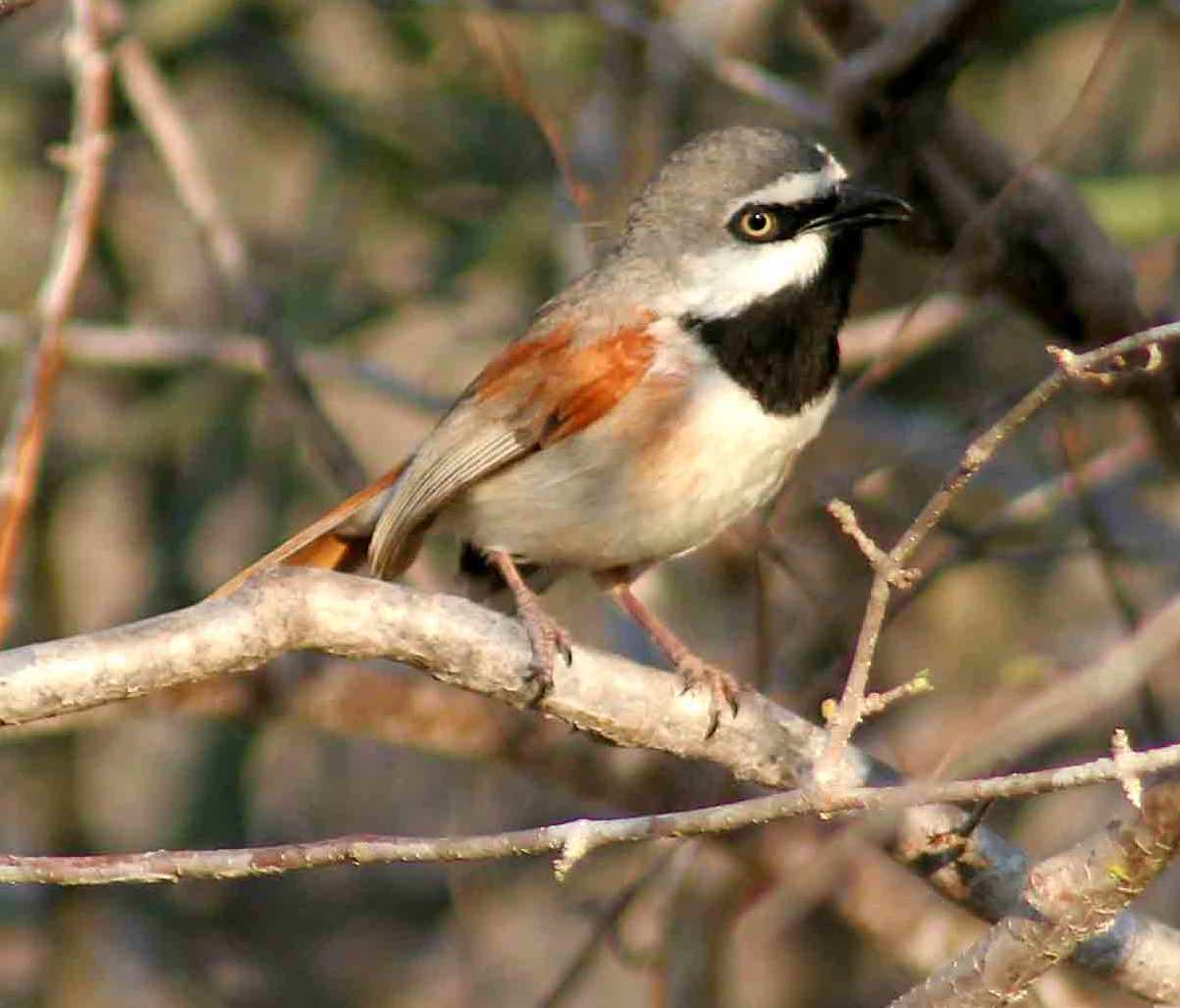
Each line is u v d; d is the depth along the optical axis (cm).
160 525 1391
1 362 1348
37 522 1359
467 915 1348
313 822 1413
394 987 1411
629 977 1299
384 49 1378
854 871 1172
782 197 937
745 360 938
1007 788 630
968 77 1348
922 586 1152
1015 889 812
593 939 1118
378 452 1455
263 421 1376
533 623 823
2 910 1382
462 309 1391
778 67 1416
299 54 1384
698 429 935
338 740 1417
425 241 1382
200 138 1429
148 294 1423
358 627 772
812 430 960
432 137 1352
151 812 1382
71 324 1294
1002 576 1352
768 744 833
